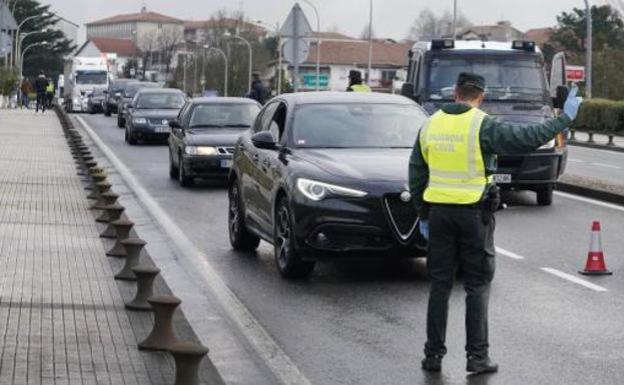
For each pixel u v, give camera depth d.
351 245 13.41
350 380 9.32
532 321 11.59
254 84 39.78
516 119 22.77
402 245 13.37
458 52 24.28
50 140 39.94
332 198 13.39
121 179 27.34
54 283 12.60
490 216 9.51
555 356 10.11
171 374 8.90
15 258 14.23
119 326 10.55
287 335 10.97
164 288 12.49
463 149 9.48
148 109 40.12
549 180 22.11
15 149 34.75
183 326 10.94
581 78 57.41
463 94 9.64
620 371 9.58
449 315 11.81
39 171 27.28
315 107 15.55
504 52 24.30
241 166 16.22
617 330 11.19
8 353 9.39
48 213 19.02
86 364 9.12
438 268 9.63
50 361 9.18
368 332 11.09
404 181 13.45
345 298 12.80
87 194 22.31
